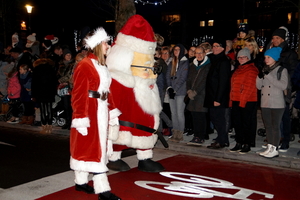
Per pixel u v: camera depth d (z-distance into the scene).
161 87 7.02
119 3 8.67
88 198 4.22
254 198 4.25
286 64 6.32
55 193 4.39
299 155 5.89
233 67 7.37
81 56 5.18
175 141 7.07
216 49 6.27
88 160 3.84
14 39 12.14
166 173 5.23
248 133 6.03
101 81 3.88
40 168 5.55
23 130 8.97
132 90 4.90
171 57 7.55
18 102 9.57
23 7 24.86
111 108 4.41
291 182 4.86
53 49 9.86
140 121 4.94
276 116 5.71
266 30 44.81
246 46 6.66
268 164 5.77
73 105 3.82
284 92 5.88
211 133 8.17
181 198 4.23
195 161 5.95
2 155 6.38
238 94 6.04
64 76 8.01
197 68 6.69
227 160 6.04
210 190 4.50
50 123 8.47
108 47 4.07
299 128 7.39
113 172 5.25
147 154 5.30
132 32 4.87
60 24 25.95
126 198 4.21
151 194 4.35
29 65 9.10
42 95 8.12
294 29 42.72
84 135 3.82
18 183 4.80
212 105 6.24
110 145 4.37
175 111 7.09
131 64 4.92
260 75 5.69
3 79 9.92
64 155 6.42
